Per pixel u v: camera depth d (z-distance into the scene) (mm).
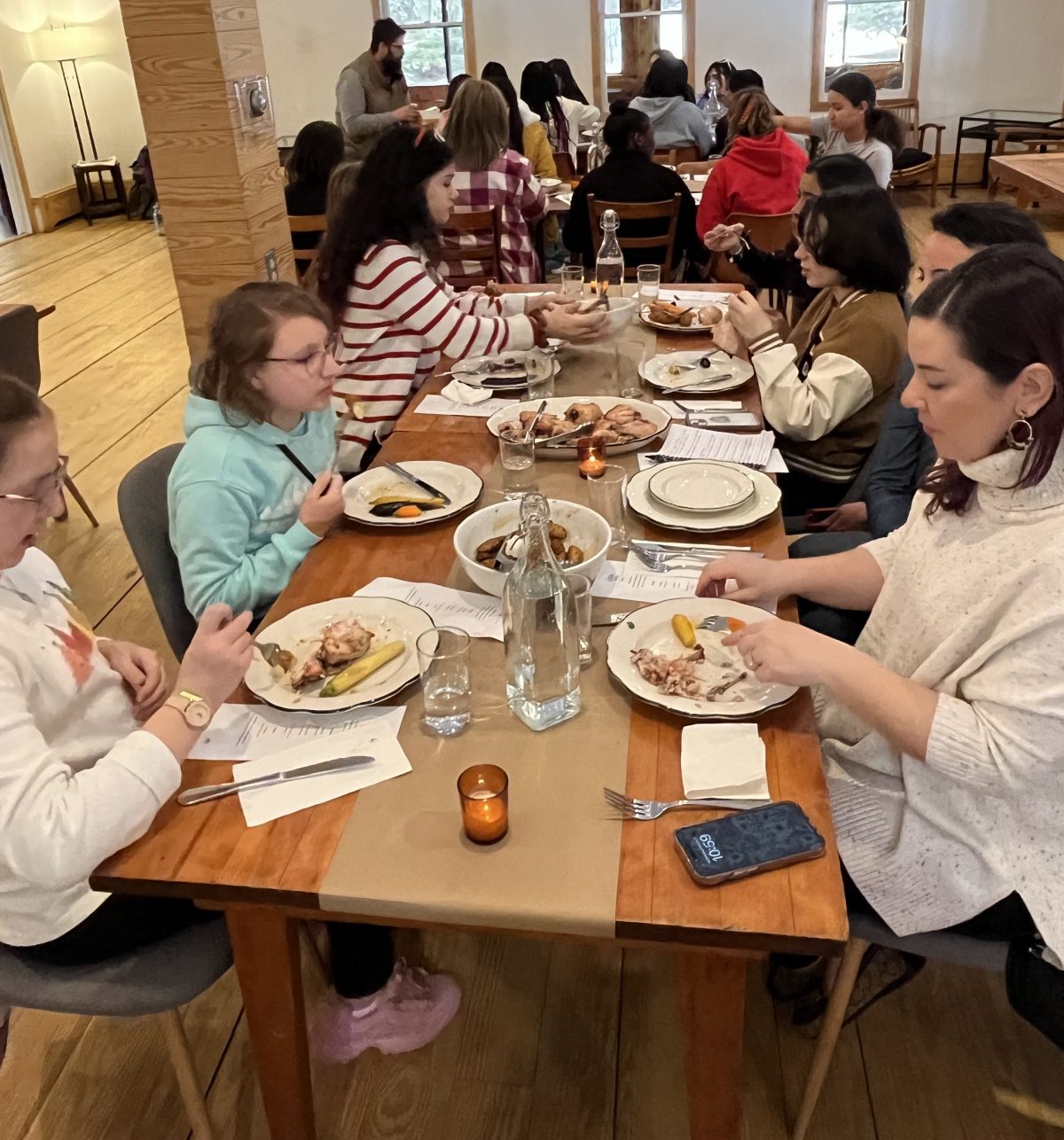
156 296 6547
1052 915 1198
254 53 3525
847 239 2188
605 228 3156
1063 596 1061
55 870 1031
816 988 1759
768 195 4164
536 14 8164
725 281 4066
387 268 2426
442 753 1205
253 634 1643
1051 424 1090
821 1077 1461
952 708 1133
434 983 1814
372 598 1464
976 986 1812
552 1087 1658
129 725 1359
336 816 1119
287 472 1747
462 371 2424
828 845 1055
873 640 1420
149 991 1266
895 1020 1749
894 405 2068
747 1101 1623
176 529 1654
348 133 6203
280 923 1184
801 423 2225
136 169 8836
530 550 1248
